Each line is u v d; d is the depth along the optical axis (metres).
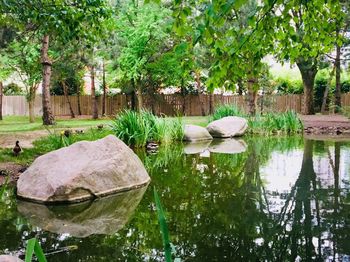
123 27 17.00
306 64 17.98
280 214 4.04
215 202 4.57
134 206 4.46
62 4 6.20
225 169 6.76
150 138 10.66
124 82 20.61
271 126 13.48
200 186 5.44
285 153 8.54
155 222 3.88
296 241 3.28
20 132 11.90
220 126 12.45
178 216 4.04
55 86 24.00
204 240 3.32
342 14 3.37
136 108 22.86
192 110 23.66
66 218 4.04
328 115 20.50
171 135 11.24
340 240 3.27
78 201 4.66
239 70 3.02
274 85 21.86
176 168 6.91
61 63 17.69
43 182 4.72
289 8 2.97
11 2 5.63
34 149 7.89
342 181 5.61
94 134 10.27
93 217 4.07
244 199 4.66
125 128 9.90
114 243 3.32
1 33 9.49
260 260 2.87
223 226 3.71
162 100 23.28
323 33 3.36
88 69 22.34
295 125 13.39
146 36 16.73
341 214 4.01
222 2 2.31
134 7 17.14
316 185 5.36
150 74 19.66
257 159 7.79
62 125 14.99
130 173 5.35
